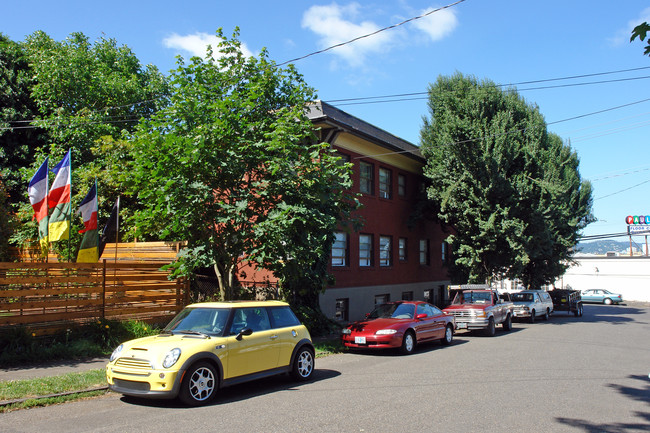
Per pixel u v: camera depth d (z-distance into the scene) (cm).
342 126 1905
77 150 2192
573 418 657
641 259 5466
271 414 666
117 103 2447
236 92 1236
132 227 1648
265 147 1202
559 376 968
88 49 2700
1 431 582
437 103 2461
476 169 2214
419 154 2589
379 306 1498
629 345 1486
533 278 2831
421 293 2639
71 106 2400
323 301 1883
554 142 3125
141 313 1270
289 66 1380
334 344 1441
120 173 1405
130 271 1260
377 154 2266
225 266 1303
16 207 2238
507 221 2139
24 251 1734
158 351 711
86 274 1152
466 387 857
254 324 845
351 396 783
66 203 1276
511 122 2244
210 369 736
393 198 2441
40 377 855
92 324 1135
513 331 1977
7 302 1004
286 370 877
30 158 2394
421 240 2739
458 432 588
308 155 1248
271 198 1190
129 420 633
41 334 1058
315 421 631
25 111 2423
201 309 845
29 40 2541
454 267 2448
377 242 2267
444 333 1509
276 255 1173
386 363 1149
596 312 3391
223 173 1162
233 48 1362
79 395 758
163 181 1114
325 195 1243
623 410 703
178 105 1200
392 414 669
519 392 818
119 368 719
